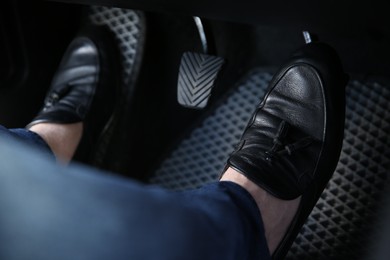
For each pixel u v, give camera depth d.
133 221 0.43
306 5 0.82
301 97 1.05
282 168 0.97
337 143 1.02
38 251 0.41
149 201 0.45
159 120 1.29
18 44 1.21
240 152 1.00
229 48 1.26
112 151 1.29
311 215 1.14
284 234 0.98
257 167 0.96
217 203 0.74
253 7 0.85
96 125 1.28
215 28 1.25
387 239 0.61
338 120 1.02
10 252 0.41
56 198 0.41
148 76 1.28
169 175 1.29
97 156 1.28
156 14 1.25
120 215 0.43
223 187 0.84
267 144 1.02
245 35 1.25
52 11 1.26
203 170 1.27
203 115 1.29
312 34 1.08
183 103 1.10
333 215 1.13
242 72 1.29
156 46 1.27
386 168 1.12
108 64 1.29
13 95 1.22
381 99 1.15
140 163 1.30
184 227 0.49
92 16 1.33
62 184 0.42
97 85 1.28
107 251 0.43
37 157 0.44
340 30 0.92
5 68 1.20
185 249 0.48
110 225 0.42
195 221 0.54
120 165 1.29
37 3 1.22
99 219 0.42
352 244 1.11
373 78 1.16
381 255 0.59
